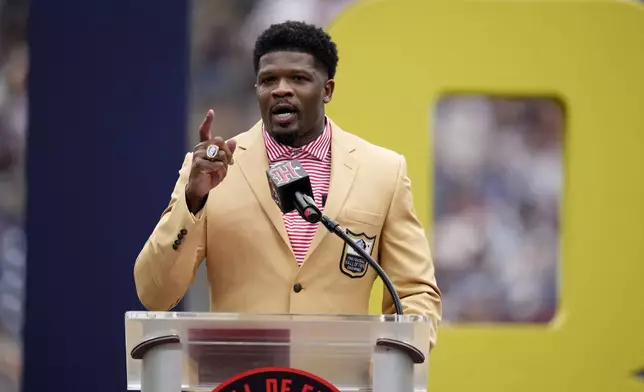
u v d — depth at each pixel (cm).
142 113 1734
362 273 1183
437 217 3722
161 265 1095
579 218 1688
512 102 3825
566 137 1689
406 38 1666
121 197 1727
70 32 1733
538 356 1675
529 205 3769
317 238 1163
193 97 4225
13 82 3722
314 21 4278
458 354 1670
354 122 1658
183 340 959
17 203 3688
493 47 1675
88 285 1722
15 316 3447
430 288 1195
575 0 1681
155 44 1739
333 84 1205
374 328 961
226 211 1175
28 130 1725
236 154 1207
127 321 959
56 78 1728
